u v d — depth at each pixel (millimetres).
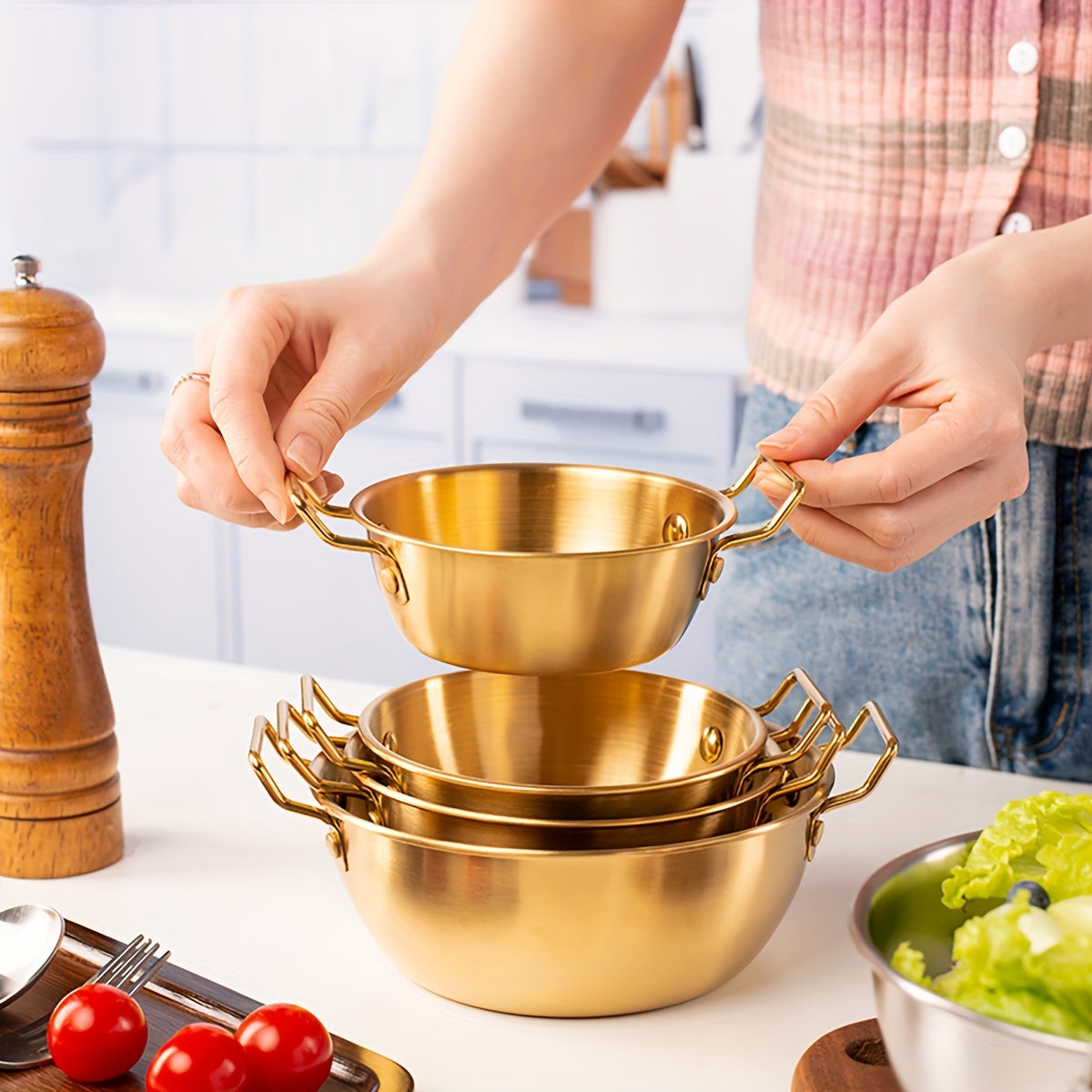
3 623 769
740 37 2473
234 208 2916
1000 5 958
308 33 2785
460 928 611
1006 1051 454
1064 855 554
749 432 1168
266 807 887
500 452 2398
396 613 661
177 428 748
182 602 2717
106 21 2887
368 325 811
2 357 727
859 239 1051
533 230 1026
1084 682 1055
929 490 702
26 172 3006
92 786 791
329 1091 564
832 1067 561
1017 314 748
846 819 879
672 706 751
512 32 992
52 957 633
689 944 620
